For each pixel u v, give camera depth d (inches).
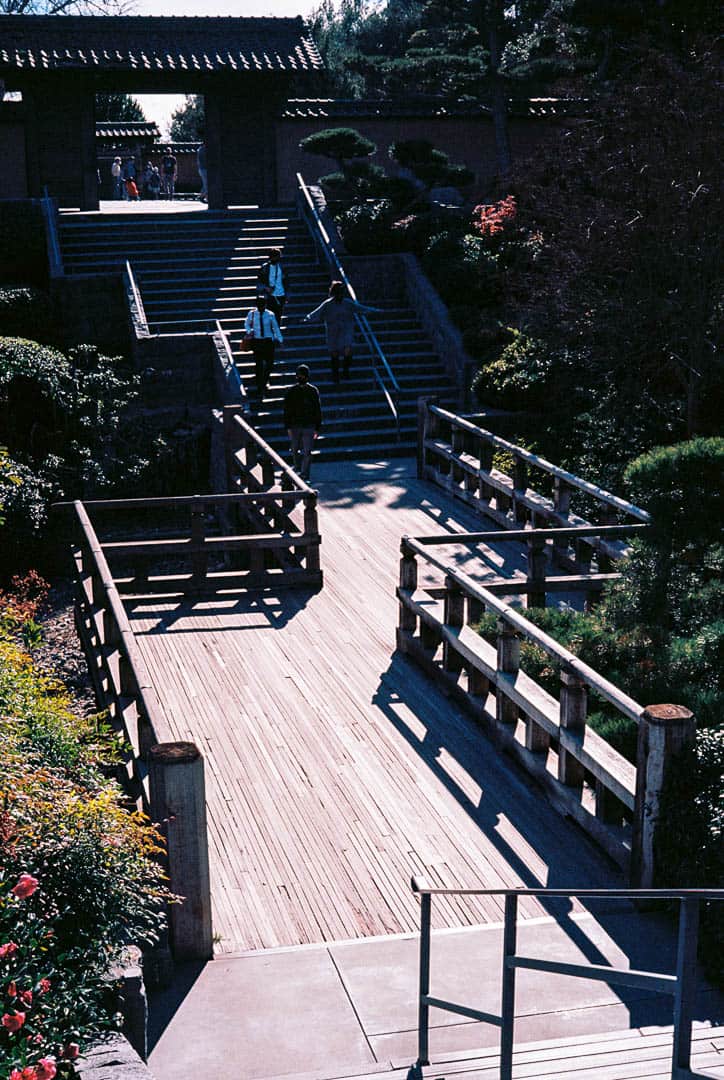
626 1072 188.4
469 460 690.8
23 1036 169.9
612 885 299.6
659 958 263.3
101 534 800.9
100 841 209.8
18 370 794.2
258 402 828.6
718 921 251.9
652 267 754.8
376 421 838.5
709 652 383.2
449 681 422.9
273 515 645.3
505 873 306.2
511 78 1267.2
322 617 509.7
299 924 283.1
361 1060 227.6
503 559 584.4
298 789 352.2
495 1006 244.5
